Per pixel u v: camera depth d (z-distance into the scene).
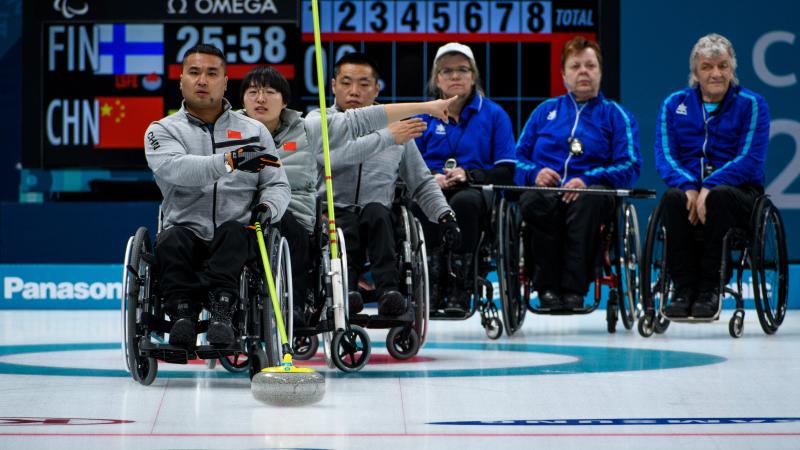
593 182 19.12
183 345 11.74
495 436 8.84
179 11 26.02
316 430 9.13
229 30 26.08
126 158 26.31
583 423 9.50
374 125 14.45
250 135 12.77
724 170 18.36
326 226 14.16
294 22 26.02
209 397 11.23
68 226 26.52
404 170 15.98
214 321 11.59
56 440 8.66
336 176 15.27
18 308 26.80
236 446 8.41
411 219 14.94
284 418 9.77
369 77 15.48
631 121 19.59
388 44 26.36
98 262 26.70
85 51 26.19
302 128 14.40
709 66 18.88
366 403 10.70
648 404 10.66
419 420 9.66
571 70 19.61
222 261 11.84
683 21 26.97
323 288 13.88
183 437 8.80
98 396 11.30
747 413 10.09
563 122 19.69
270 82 14.18
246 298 11.98
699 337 18.84
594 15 26.58
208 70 12.56
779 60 27.17
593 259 18.91
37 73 26.17
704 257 18.28
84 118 26.27
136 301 11.99
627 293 19.23
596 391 11.62
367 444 8.48
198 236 12.42
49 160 26.30
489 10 26.30
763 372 13.44
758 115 18.80
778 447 8.39
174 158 12.12
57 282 26.75
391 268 14.33
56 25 26.12
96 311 26.05
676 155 19.22
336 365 13.40
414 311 14.87
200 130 12.66
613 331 19.94
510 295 18.23
